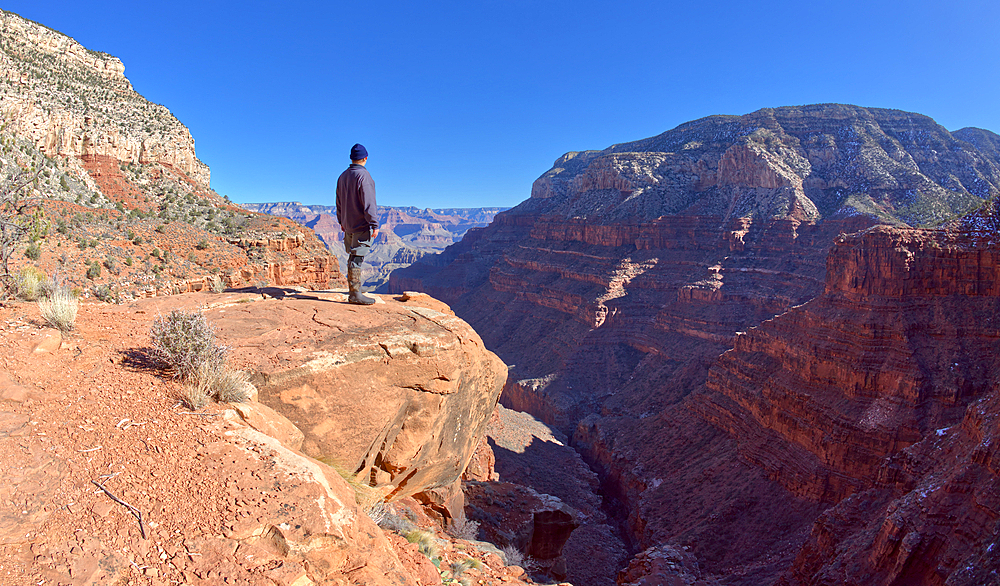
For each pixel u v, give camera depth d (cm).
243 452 580
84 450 528
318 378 775
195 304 1021
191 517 480
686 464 6681
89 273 3145
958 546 2253
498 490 2952
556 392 10781
